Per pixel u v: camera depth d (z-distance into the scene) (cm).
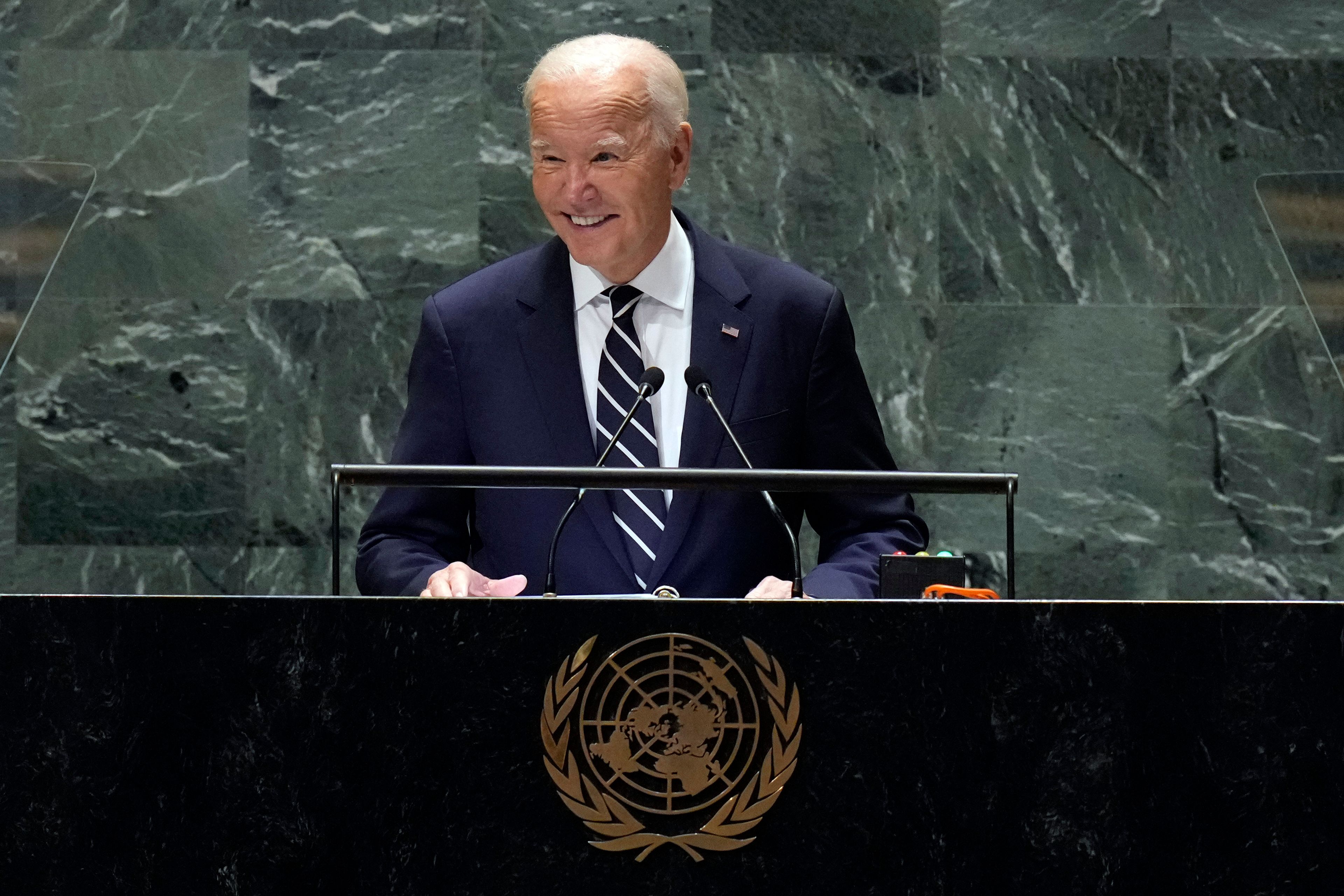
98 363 1866
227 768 703
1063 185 1905
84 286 1870
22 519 1855
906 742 711
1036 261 1903
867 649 715
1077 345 1900
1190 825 708
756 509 1078
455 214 1897
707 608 716
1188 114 1903
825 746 711
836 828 707
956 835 707
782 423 1103
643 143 1063
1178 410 1892
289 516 1872
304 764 704
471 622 712
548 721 706
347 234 1891
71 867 699
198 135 1886
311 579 1870
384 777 704
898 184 1903
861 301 1902
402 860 700
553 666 711
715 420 1081
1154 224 1902
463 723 707
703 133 1898
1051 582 1886
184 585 1862
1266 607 716
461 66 1902
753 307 1123
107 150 1878
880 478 798
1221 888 705
